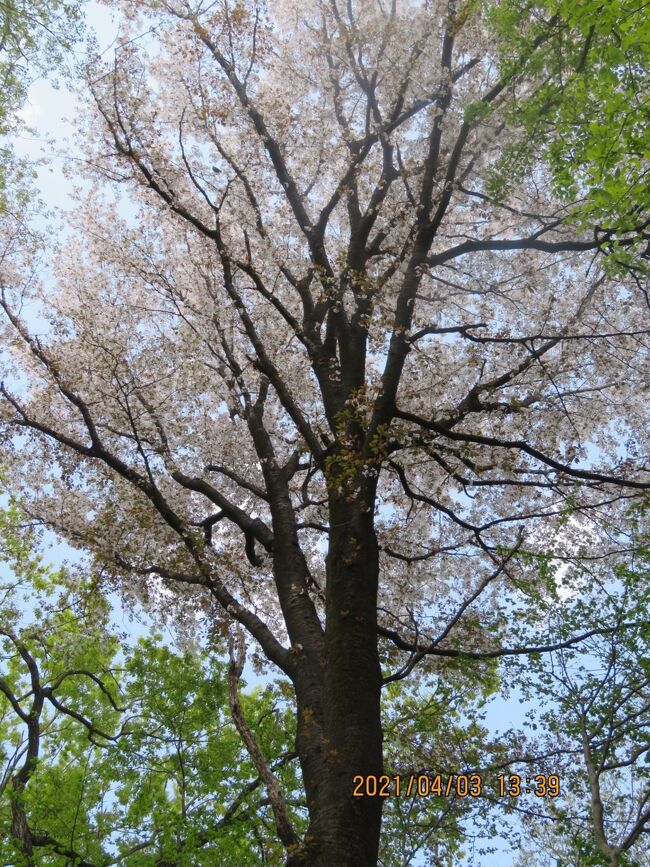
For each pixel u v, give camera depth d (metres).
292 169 13.04
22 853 10.16
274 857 10.47
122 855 10.67
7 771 12.84
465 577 12.74
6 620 13.33
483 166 11.60
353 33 12.18
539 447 11.22
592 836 8.44
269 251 11.22
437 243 13.29
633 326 12.67
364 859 5.88
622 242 10.71
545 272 12.71
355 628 7.16
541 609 8.95
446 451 9.23
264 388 11.56
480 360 11.71
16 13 9.20
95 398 11.46
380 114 12.62
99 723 14.01
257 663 11.81
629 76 8.12
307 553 12.80
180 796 11.70
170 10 11.42
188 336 11.77
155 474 11.52
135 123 10.56
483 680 9.90
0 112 9.49
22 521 12.70
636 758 8.17
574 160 8.30
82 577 12.23
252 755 7.44
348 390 9.34
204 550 9.73
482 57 11.86
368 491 8.02
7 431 11.07
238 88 11.90
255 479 12.63
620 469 10.39
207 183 11.88
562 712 8.66
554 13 7.96
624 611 8.73
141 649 12.65
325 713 6.82
